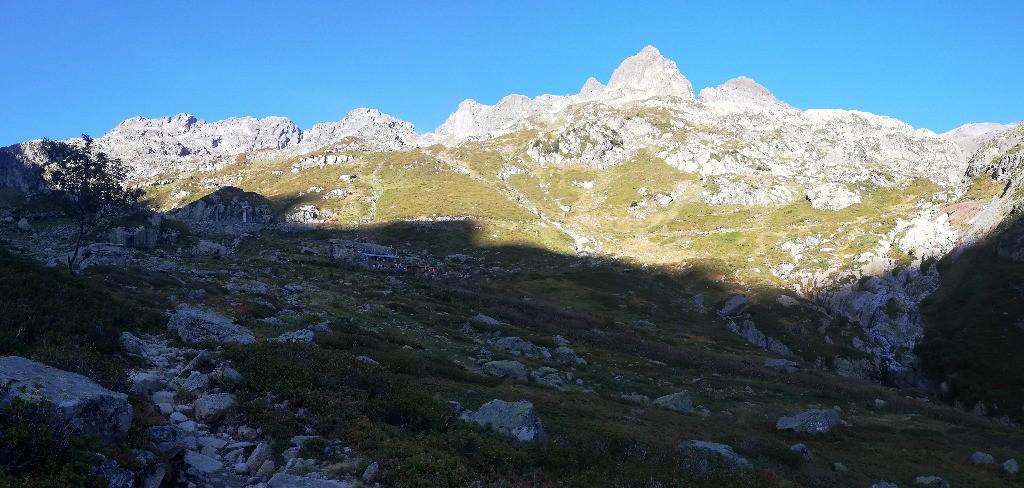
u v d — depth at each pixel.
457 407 22.56
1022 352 67.88
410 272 103.69
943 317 82.06
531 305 82.12
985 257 91.25
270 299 48.78
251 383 16.94
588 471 16.52
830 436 33.78
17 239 107.56
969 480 26.92
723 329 89.81
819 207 161.00
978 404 61.16
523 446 17.98
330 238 148.88
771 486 20.00
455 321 56.50
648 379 47.72
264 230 160.88
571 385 38.28
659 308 97.38
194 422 14.06
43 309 19.45
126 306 28.06
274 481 11.12
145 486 9.93
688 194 193.62
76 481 8.67
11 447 8.62
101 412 10.63
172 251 95.00
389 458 13.80
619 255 140.25
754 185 185.88
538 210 189.12
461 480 13.64
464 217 171.12
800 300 99.62
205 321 26.86
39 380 10.68
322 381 18.91
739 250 130.75
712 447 23.77
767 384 53.62
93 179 56.31
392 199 195.38
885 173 190.88
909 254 104.06
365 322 45.62
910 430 38.59
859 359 78.38
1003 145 135.62
